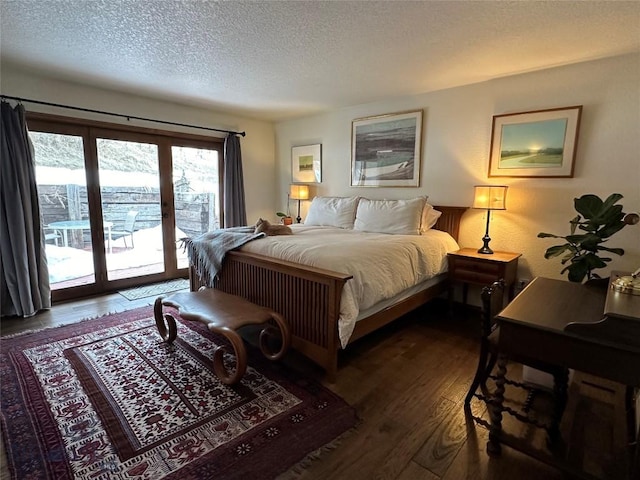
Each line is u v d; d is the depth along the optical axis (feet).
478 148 10.67
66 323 9.50
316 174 15.53
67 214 11.35
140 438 5.19
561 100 9.08
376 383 6.84
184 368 7.22
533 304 5.15
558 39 7.36
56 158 10.93
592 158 8.75
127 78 10.35
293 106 13.79
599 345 3.92
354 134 13.82
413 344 8.70
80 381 6.68
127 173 12.62
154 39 7.58
